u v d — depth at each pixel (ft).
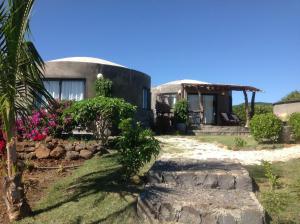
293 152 23.95
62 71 36.32
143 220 13.48
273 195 15.05
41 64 12.76
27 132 22.43
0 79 11.76
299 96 76.79
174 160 20.33
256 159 22.02
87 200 14.71
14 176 13.06
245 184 15.75
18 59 11.96
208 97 52.85
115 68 37.68
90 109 24.41
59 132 25.68
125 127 17.53
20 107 12.80
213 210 12.82
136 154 16.75
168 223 13.16
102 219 13.26
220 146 28.27
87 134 27.22
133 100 39.29
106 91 35.96
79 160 21.12
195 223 12.98
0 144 18.13
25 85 12.66
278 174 18.11
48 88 36.35
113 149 24.43
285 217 13.23
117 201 14.60
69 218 13.26
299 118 28.02
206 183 16.01
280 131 28.25
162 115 47.55
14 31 11.61
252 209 12.66
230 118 51.49
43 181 17.33
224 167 17.81
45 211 13.92
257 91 50.67
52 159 20.83
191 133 43.80
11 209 13.11
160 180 16.42
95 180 17.10
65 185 16.58
